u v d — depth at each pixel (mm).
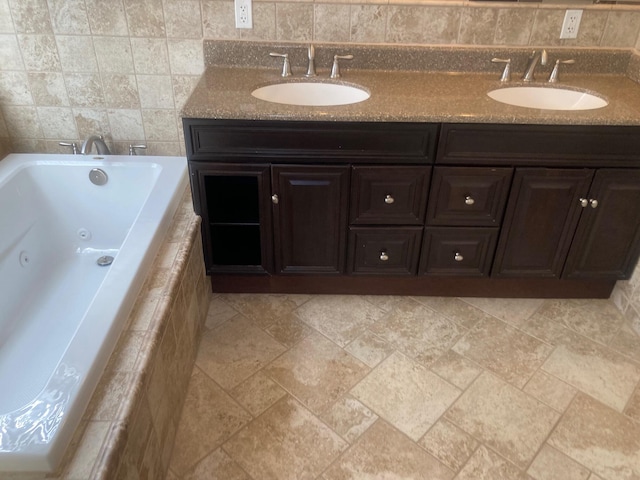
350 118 1702
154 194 1839
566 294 2197
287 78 2021
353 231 1959
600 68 2133
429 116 1703
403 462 1496
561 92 2061
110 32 2012
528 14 2021
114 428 1041
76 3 1942
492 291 2193
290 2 1979
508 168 1821
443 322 2055
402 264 2051
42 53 2037
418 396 1713
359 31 2051
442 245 1997
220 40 2053
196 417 1607
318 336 1962
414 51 2080
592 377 1806
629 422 1638
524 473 1478
